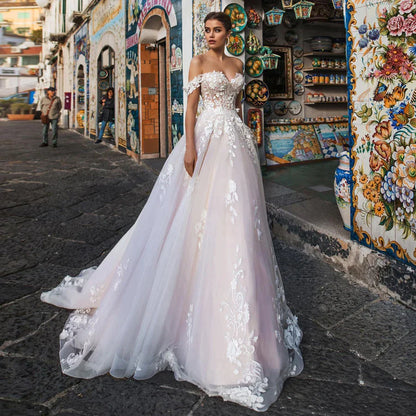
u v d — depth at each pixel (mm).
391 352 2098
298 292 2750
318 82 6379
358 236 2891
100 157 8320
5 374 1846
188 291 1937
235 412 1649
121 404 1681
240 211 1886
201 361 1790
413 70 2297
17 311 2408
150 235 2086
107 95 10289
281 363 1852
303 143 6254
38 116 26016
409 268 2480
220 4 4801
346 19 2711
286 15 6027
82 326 2184
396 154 2475
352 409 1685
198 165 1966
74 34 14914
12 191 5305
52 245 3520
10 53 35031
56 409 1643
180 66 5945
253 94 5352
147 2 6891
